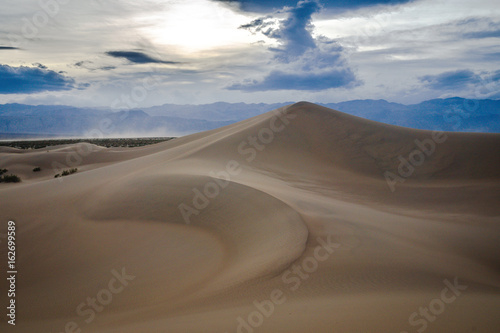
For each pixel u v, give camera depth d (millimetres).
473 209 20281
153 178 20547
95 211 17250
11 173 43562
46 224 16062
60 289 10617
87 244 13992
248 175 23297
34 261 12688
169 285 10367
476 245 14125
